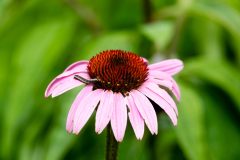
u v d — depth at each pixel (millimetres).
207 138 767
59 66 811
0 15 801
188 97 726
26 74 798
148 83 524
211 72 778
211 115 782
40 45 813
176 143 794
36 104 791
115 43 781
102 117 495
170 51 753
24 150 770
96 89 517
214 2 782
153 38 729
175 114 506
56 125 742
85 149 777
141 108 504
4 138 794
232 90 768
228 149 765
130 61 528
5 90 824
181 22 769
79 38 839
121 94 514
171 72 547
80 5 822
